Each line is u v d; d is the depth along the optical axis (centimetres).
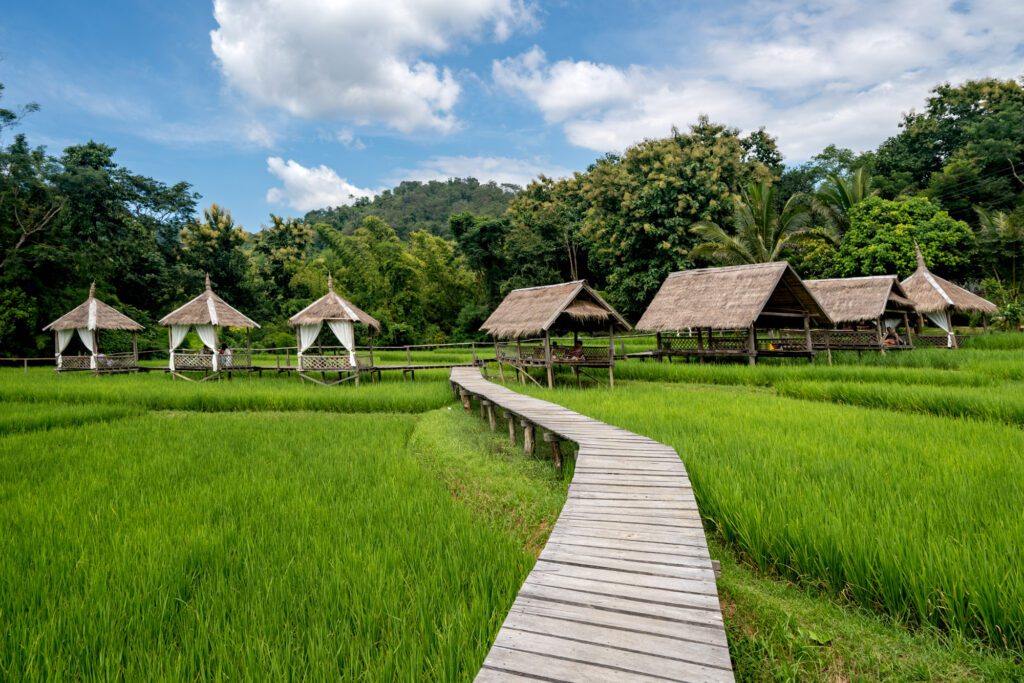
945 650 368
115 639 357
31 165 2914
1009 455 679
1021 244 2447
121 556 478
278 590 415
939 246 2516
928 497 531
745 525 509
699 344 2147
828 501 538
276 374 2388
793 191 4281
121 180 3353
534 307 1859
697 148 3441
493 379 2038
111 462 861
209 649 355
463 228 3953
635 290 3225
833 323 2050
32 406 1402
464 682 308
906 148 3716
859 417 977
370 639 355
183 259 3888
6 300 2728
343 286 3584
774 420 963
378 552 474
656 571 378
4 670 333
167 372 2516
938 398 1087
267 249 4762
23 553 496
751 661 375
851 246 2675
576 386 1780
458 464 888
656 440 805
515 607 333
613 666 274
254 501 655
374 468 817
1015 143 3070
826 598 438
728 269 2047
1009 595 367
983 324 2581
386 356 2941
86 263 3030
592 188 3781
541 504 691
